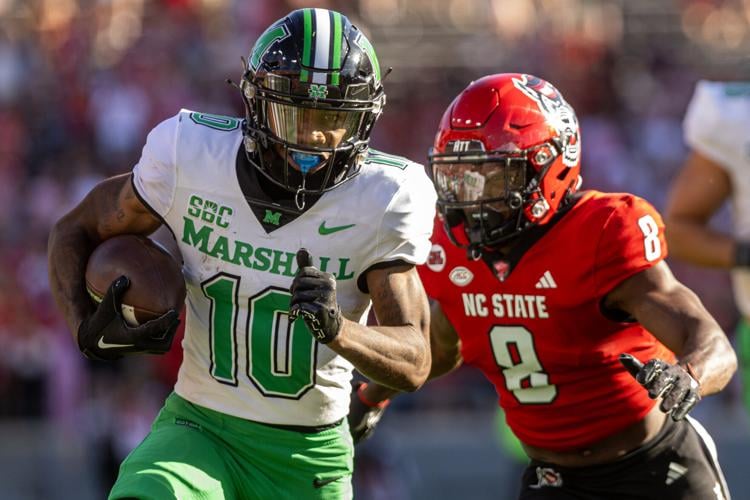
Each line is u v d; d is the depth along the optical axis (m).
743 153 18.11
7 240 35.81
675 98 45.62
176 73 41.59
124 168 39.34
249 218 11.86
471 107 13.41
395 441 31.59
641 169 43.28
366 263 11.88
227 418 12.30
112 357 12.04
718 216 37.69
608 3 49.12
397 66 45.44
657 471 13.45
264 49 11.57
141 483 11.55
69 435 31.28
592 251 13.05
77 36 42.31
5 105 40.16
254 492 12.38
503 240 13.36
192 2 43.66
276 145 11.62
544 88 13.68
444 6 47.91
